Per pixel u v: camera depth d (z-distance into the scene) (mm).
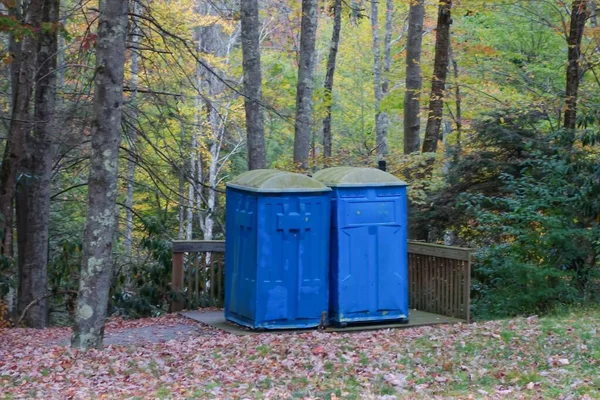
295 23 32844
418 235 17594
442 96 19000
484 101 21906
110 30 9938
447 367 8961
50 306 18125
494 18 25328
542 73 24766
